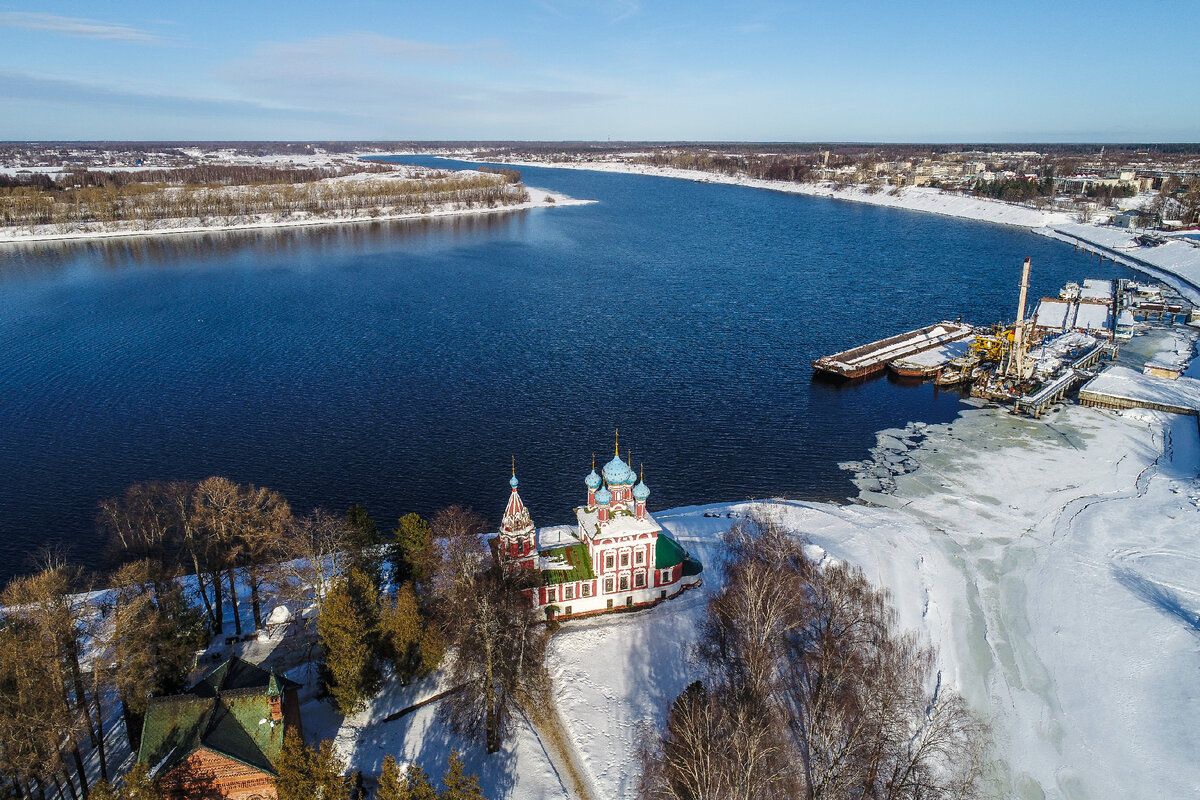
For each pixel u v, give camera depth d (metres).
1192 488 127.00
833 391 173.62
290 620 88.81
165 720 60.22
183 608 81.38
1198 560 106.25
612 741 74.75
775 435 150.00
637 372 182.00
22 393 166.62
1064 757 74.94
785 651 79.44
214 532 89.62
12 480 128.62
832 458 141.25
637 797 68.25
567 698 80.06
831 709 67.44
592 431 149.12
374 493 124.75
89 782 66.19
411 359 189.88
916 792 60.12
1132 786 71.31
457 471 132.12
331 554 90.81
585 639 88.62
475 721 74.38
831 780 63.09
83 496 123.69
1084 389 168.88
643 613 93.44
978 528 117.12
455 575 85.38
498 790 68.94
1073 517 119.81
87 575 102.69
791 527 111.31
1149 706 80.31
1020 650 90.00
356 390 168.88
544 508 120.25
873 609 83.06
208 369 182.12
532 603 90.00
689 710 71.50
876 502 125.56
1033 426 156.25
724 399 167.00
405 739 73.88
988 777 71.19
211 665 81.88
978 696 81.94
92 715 73.56
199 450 139.62
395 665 81.19
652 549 92.81
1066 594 99.94
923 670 77.75
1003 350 180.75
